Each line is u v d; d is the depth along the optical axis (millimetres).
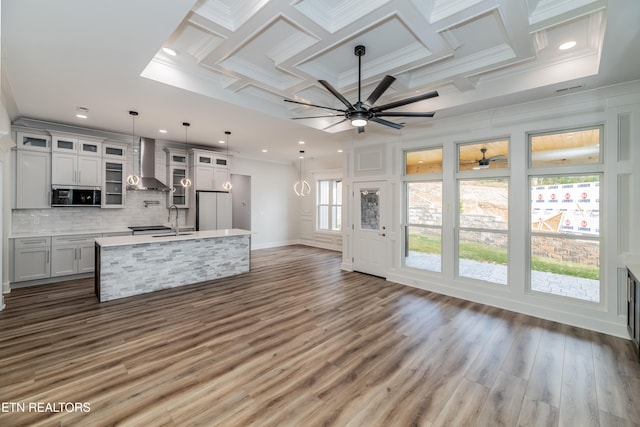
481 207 4352
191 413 1956
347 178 6066
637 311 2676
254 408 2018
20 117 4527
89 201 5254
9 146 4164
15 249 4496
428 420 1929
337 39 2650
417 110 4238
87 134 5344
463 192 4531
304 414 1969
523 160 3850
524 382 2346
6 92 3484
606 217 3295
